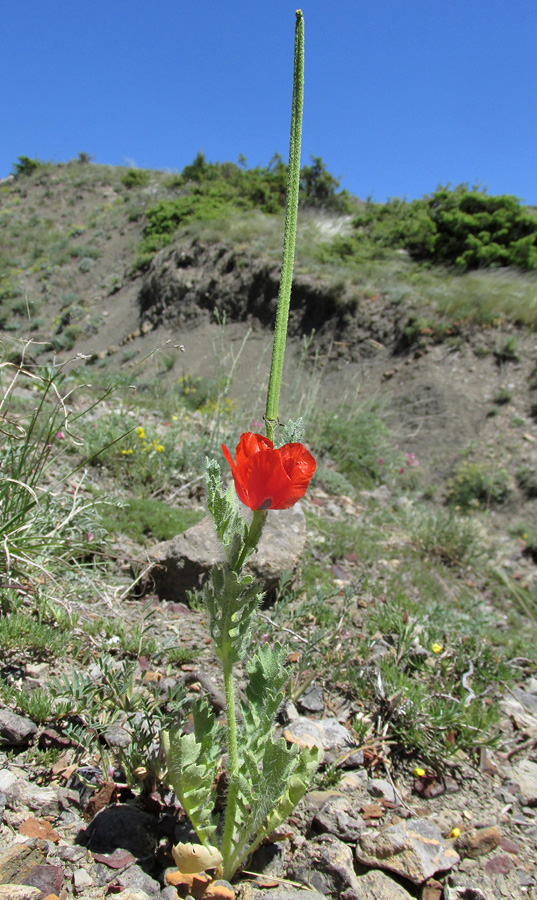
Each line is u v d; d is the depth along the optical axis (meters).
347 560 4.96
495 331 12.76
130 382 10.37
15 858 1.62
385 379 13.52
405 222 19.58
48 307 26.00
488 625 4.38
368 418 10.29
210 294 19.27
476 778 2.49
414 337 13.81
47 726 2.11
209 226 21.61
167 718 2.04
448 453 10.60
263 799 1.45
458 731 2.70
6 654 2.43
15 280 28.56
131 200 34.53
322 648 3.05
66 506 3.50
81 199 37.66
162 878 1.70
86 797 1.88
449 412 11.47
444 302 14.02
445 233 18.62
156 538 4.23
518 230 18.06
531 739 2.79
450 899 1.87
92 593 3.11
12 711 2.12
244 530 1.36
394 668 2.89
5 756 1.98
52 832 1.73
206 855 1.55
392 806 2.20
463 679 2.94
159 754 1.91
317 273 16.89
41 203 37.81
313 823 2.03
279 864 1.86
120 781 1.97
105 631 2.82
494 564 6.44
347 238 19.70
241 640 1.40
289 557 3.60
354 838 1.99
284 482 1.14
